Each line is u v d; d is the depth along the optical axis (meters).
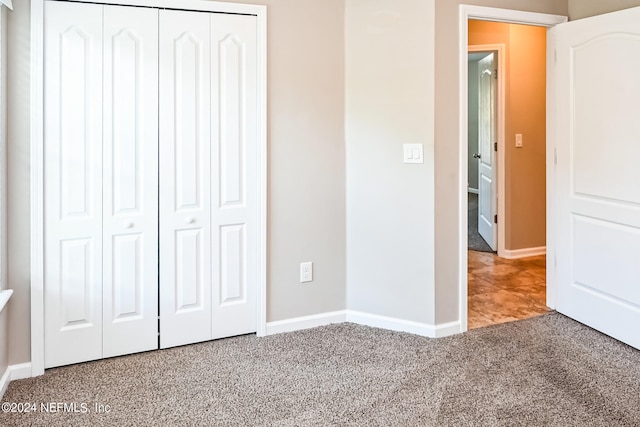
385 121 3.04
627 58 2.75
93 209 2.62
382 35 3.01
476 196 8.59
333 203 3.20
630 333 2.81
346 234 3.24
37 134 2.46
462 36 2.94
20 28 2.41
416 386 2.37
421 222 2.98
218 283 2.93
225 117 2.88
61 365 2.59
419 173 2.96
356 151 3.16
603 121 2.93
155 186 2.75
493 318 3.32
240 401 2.24
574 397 2.25
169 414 2.13
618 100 2.82
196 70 2.79
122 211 2.69
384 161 3.07
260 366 2.60
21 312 2.49
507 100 4.92
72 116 2.54
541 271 4.52
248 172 2.96
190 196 2.83
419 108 2.93
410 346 2.85
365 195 3.15
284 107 3.01
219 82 2.85
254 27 2.90
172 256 2.81
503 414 2.11
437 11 2.86
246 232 2.98
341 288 3.26
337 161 3.19
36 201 2.48
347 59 3.14
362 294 3.22
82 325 2.63
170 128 2.76
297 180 3.08
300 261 3.12
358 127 3.13
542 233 5.16
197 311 2.90
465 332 3.06
